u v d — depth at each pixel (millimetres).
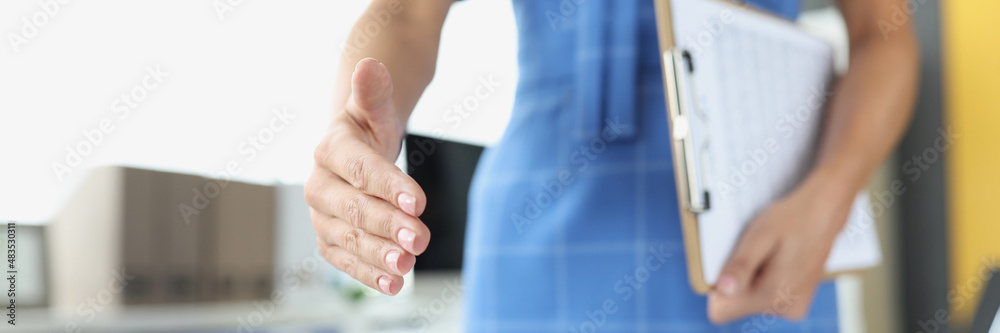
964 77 2514
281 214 2553
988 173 2484
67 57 1951
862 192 1460
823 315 1356
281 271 2590
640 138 1273
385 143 1071
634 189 1271
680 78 1229
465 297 1347
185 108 2158
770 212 1286
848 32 1434
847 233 1419
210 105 2180
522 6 1316
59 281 2008
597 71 1269
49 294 1984
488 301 1306
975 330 1153
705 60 1262
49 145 1955
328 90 2154
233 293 2443
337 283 2727
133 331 2178
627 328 1272
